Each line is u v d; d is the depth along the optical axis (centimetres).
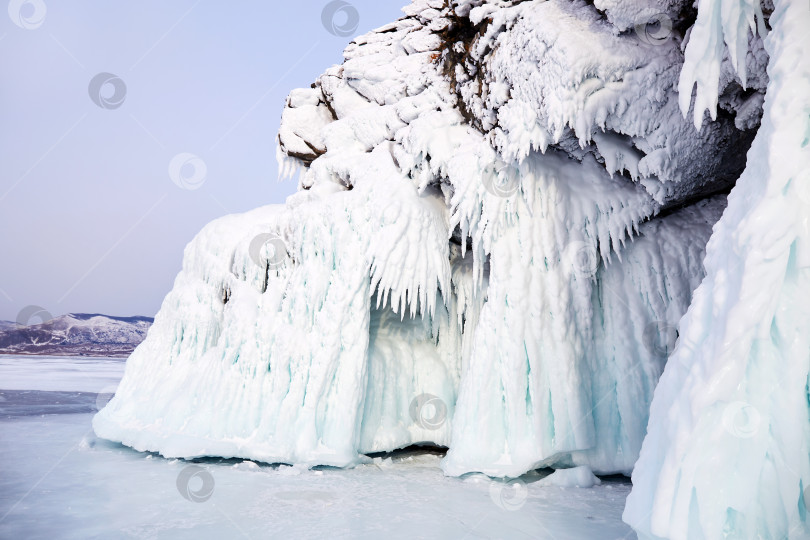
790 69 297
